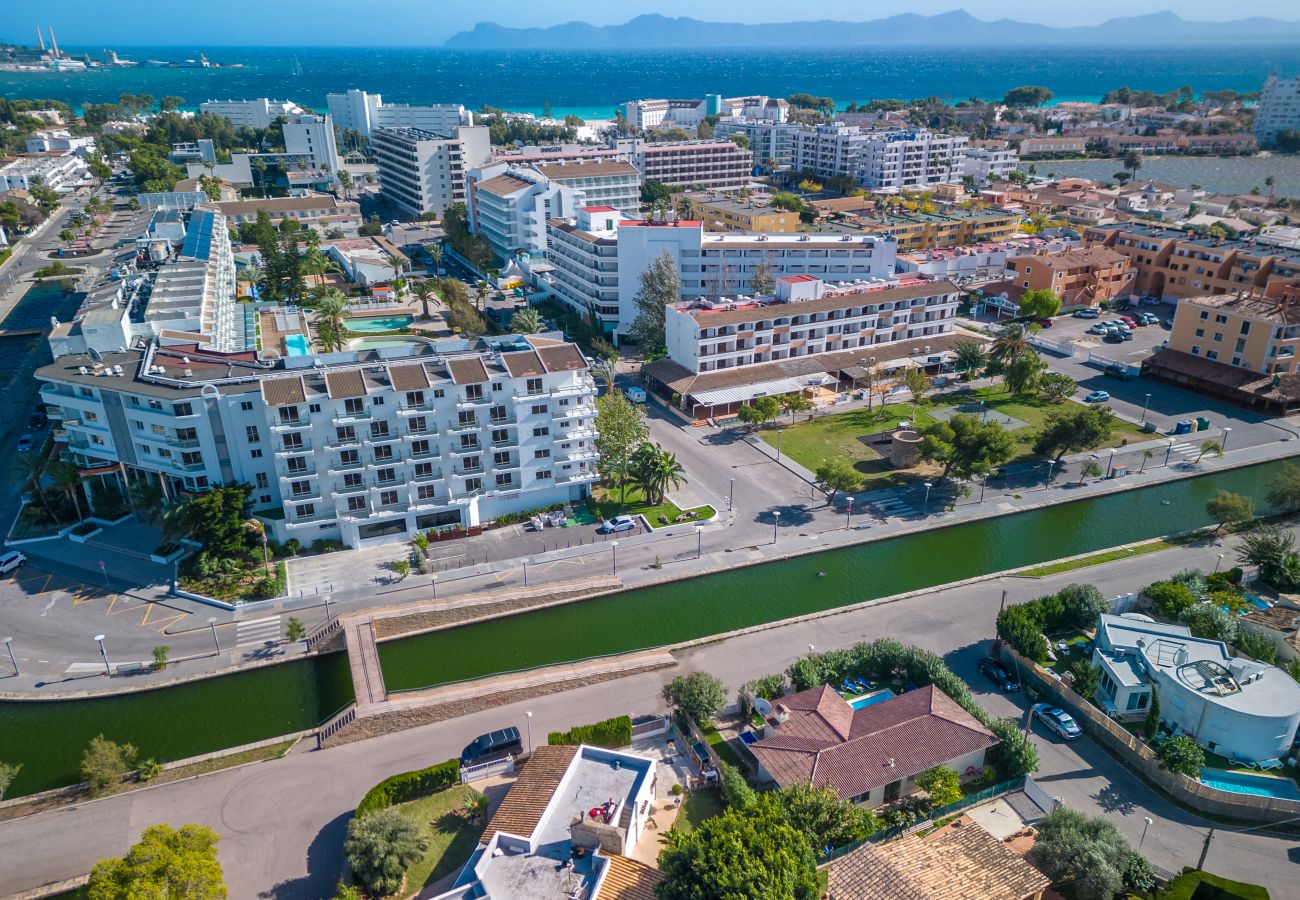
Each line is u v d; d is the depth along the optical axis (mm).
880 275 191500
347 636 89812
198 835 58750
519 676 86188
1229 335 154000
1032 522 117500
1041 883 59594
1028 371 150125
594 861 59094
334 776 74625
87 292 166250
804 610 98750
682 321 154625
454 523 112875
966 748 71562
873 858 60531
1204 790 69812
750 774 73688
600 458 119062
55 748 79062
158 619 95250
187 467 105750
